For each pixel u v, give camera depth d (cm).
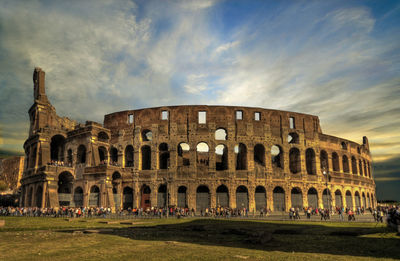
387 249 2767
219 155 10306
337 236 3581
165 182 7894
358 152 10431
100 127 8538
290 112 8769
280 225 4588
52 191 7862
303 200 8269
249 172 7956
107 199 7512
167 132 8244
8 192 12281
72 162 8681
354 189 9619
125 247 2672
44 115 9431
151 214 7288
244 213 7294
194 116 8256
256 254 2436
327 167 8994
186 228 4312
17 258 2175
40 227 4409
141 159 8331
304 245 3022
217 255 2347
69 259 2155
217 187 7888
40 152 8519
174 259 2183
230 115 8288
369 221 5412
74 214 6862
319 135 9012
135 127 8475
